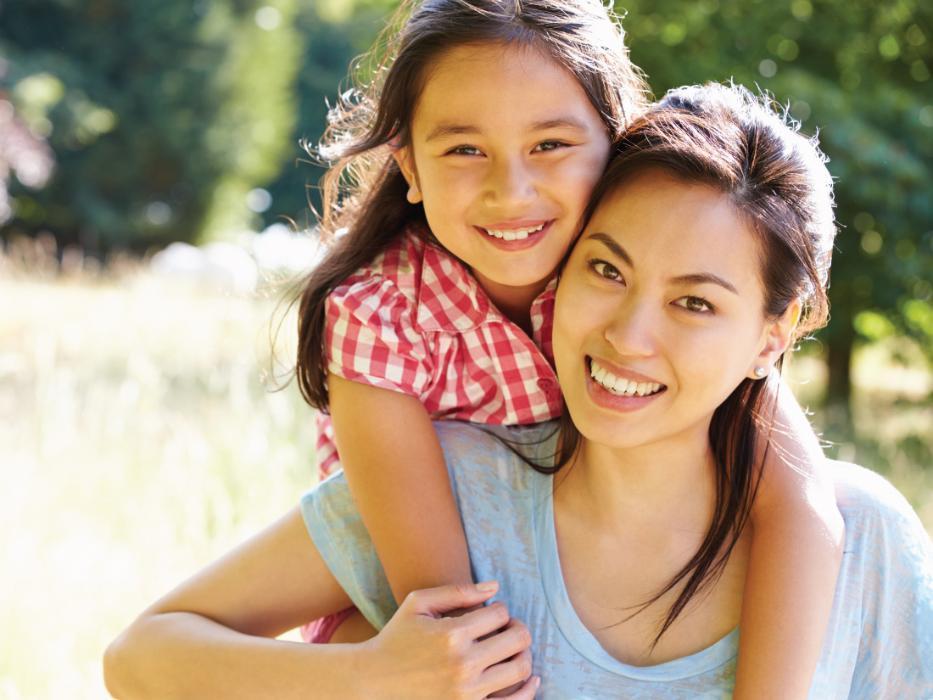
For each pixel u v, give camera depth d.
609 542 1.80
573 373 1.72
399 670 1.69
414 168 2.15
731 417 1.82
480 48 1.99
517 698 1.70
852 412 8.94
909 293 8.91
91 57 23.52
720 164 1.63
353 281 2.15
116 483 4.70
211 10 24.09
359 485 1.94
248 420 5.49
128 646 1.90
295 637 3.48
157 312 10.23
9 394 6.22
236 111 24.39
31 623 3.47
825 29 8.91
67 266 13.80
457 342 2.11
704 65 8.66
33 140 18.94
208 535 4.08
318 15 32.97
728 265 1.63
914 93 9.04
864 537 1.82
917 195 8.13
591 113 2.01
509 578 1.82
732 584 1.79
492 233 2.02
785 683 1.68
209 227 24.81
